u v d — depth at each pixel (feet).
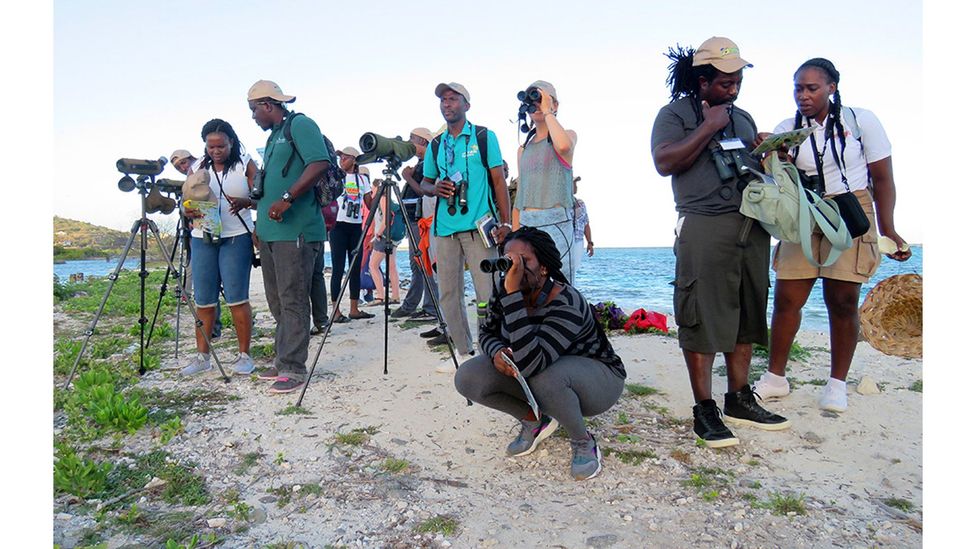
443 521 8.18
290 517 8.38
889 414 11.98
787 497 8.82
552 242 9.68
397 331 21.22
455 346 16.33
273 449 10.69
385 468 9.92
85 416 11.93
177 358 17.70
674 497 8.87
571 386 9.38
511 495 9.02
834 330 12.12
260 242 14.47
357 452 10.57
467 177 14.82
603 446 10.71
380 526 8.13
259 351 18.20
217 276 15.71
